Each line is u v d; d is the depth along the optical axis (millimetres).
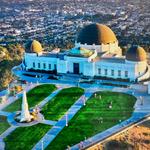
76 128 166750
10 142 157500
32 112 182250
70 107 188000
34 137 161125
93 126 167750
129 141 154625
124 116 175750
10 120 177000
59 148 151625
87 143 153750
